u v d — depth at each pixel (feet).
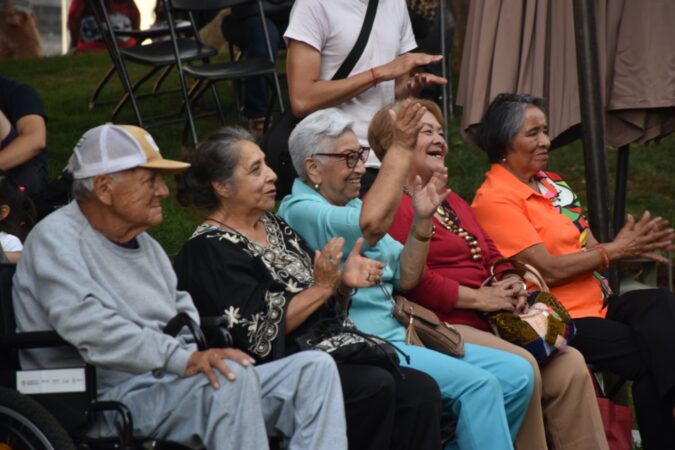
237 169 18.38
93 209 16.74
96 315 15.81
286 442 16.84
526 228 22.63
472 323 21.29
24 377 16.24
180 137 39.34
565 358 21.02
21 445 15.85
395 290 20.62
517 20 25.40
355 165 19.95
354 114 22.68
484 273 21.71
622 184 28.19
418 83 23.22
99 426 16.24
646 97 25.77
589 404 20.90
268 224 19.13
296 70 22.45
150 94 39.88
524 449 20.16
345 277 18.17
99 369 16.79
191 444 16.05
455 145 40.34
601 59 25.93
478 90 25.54
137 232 16.94
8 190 20.85
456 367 19.27
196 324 16.33
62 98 45.21
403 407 18.15
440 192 19.83
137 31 39.34
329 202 20.18
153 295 16.93
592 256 22.35
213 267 17.90
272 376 16.74
